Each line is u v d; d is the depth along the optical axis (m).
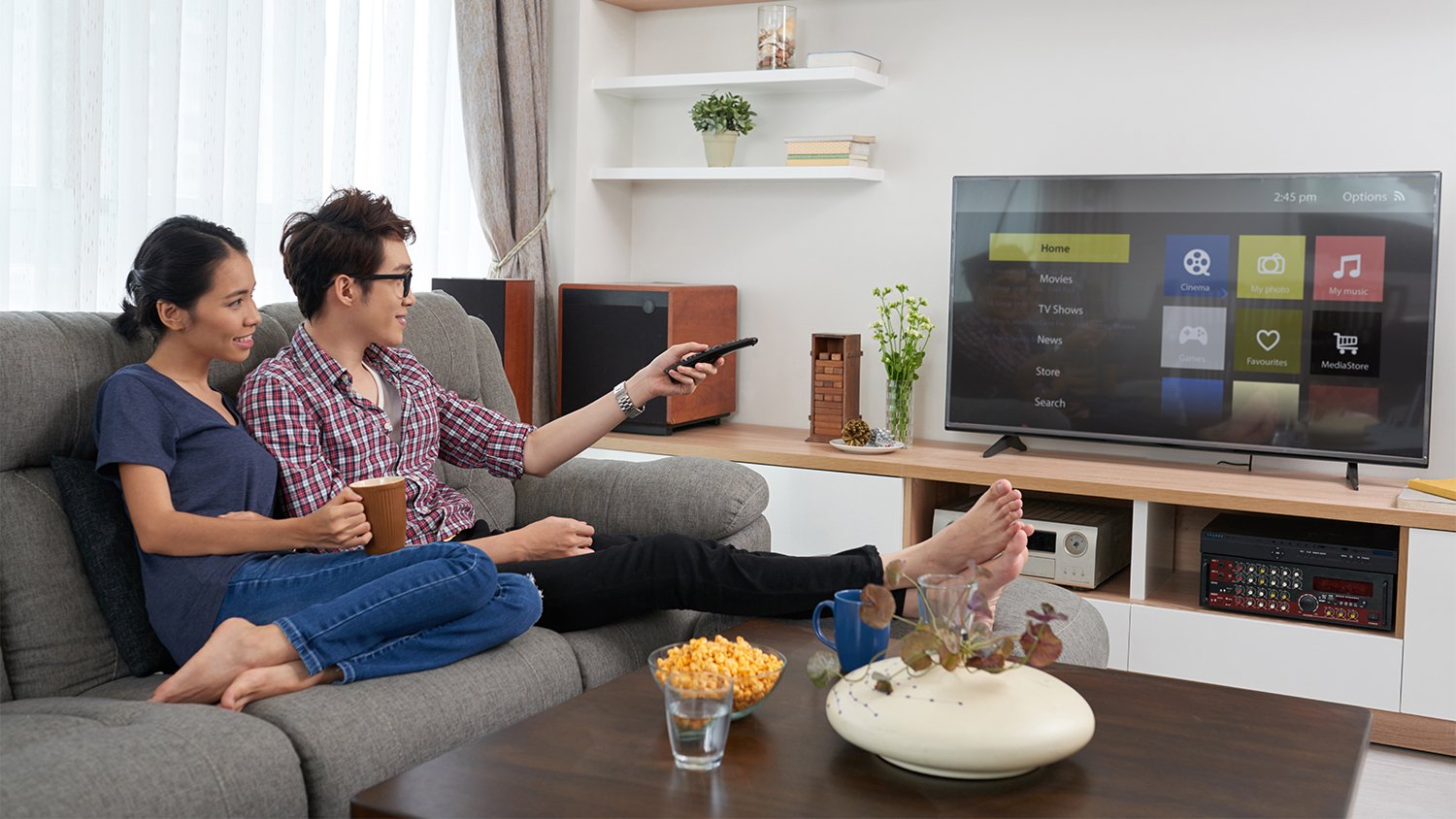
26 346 2.03
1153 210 3.38
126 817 1.44
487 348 3.07
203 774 1.53
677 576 2.20
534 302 3.97
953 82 3.80
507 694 1.95
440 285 3.84
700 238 4.24
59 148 2.80
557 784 1.41
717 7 4.17
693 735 1.45
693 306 3.92
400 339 2.44
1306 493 3.05
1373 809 2.58
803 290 4.08
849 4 3.93
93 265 2.86
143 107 2.95
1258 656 3.03
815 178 3.81
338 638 1.83
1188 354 3.37
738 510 2.77
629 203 4.36
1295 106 3.38
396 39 3.71
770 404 4.16
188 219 2.12
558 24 4.11
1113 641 3.20
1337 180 3.17
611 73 4.23
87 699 1.81
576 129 4.11
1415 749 2.90
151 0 2.98
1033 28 3.68
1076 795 1.41
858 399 3.85
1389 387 3.15
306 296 2.37
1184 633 3.11
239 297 2.11
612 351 3.95
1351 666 2.93
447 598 1.92
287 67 3.34
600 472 2.91
